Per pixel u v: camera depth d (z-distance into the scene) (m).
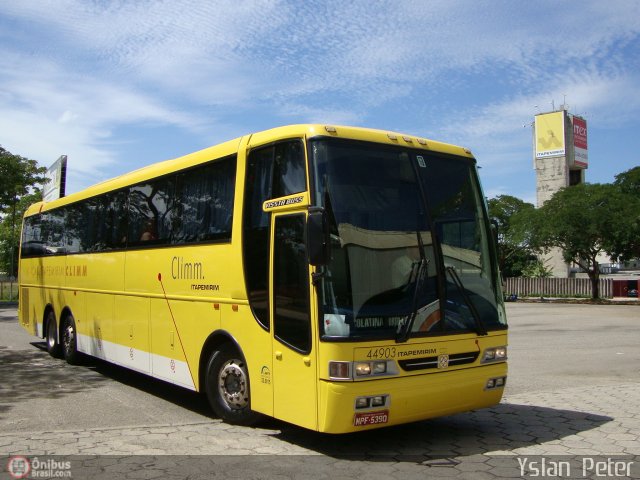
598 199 34.91
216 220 7.44
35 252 14.40
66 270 12.19
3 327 20.12
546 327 20.45
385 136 6.50
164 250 8.51
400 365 5.78
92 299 10.84
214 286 7.34
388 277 5.96
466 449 6.22
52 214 13.43
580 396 8.88
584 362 12.45
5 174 34.62
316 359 5.68
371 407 5.59
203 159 7.85
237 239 6.95
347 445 6.37
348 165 6.11
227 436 6.68
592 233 34.41
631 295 40.34
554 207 36.44
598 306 32.31
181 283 8.03
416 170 6.54
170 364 8.25
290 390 6.01
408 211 6.31
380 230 6.05
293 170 6.22
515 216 40.31
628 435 6.72
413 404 5.84
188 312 7.85
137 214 9.45
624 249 36.16
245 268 6.80
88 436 6.65
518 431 6.94
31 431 6.92
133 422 7.41
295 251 6.07
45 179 37.59
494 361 6.57
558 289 43.06
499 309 6.79
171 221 8.43
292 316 6.04
